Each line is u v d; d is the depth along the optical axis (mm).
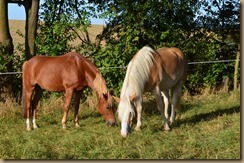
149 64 7590
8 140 7438
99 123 8922
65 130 8273
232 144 6629
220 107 10188
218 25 12664
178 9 11555
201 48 12266
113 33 11625
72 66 8406
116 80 11008
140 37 11406
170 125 8344
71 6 11336
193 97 11844
